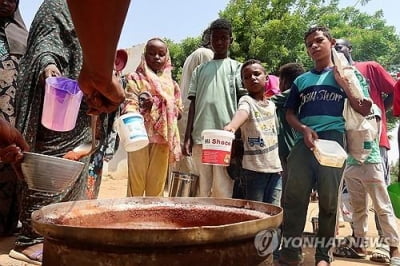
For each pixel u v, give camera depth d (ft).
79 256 4.21
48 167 5.46
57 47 12.16
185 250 4.12
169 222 6.22
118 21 3.44
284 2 60.34
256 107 13.08
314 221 16.38
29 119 11.97
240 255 4.45
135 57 33.86
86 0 3.33
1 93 14.07
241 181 13.44
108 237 3.98
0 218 14.57
